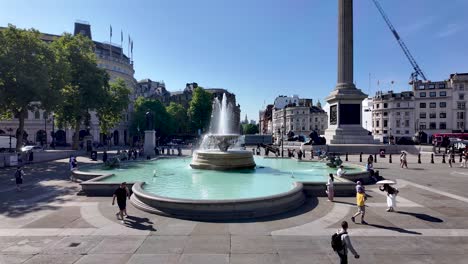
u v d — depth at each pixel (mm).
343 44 52000
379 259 9172
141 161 35188
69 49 52125
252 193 16672
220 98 136250
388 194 14992
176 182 20359
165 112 100125
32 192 19516
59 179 25141
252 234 11266
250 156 28344
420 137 83188
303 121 139375
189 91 143000
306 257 9234
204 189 17812
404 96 109562
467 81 100562
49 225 12398
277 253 9523
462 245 10344
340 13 52125
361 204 12969
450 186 21703
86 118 59625
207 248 9891
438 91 104062
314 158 42000
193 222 12641
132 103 110938
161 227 12000
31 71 39031
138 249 9805
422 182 23438
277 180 21297
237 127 137125
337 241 8102
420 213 14391
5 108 41875
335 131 52812
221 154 26875
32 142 83062
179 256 9242
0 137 55219
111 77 96000
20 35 39781
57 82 44156
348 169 28312
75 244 10297
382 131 114188
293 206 15055
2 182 23734
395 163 37812
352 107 52594
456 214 14219
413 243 10508
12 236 11125
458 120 101188
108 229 11820
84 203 16328
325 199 17453
